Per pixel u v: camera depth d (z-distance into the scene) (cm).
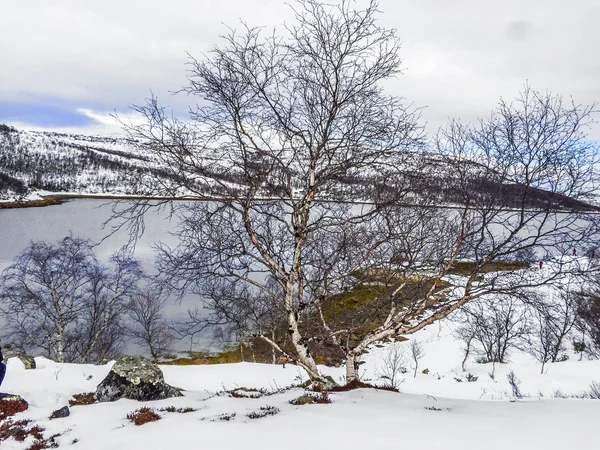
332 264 755
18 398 905
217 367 1825
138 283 3134
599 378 1933
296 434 519
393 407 657
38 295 2755
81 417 802
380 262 779
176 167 603
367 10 564
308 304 789
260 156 634
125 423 714
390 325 842
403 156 638
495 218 662
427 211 726
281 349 859
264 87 611
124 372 1085
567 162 608
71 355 3022
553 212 631
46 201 10831
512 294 710
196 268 678
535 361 2530
